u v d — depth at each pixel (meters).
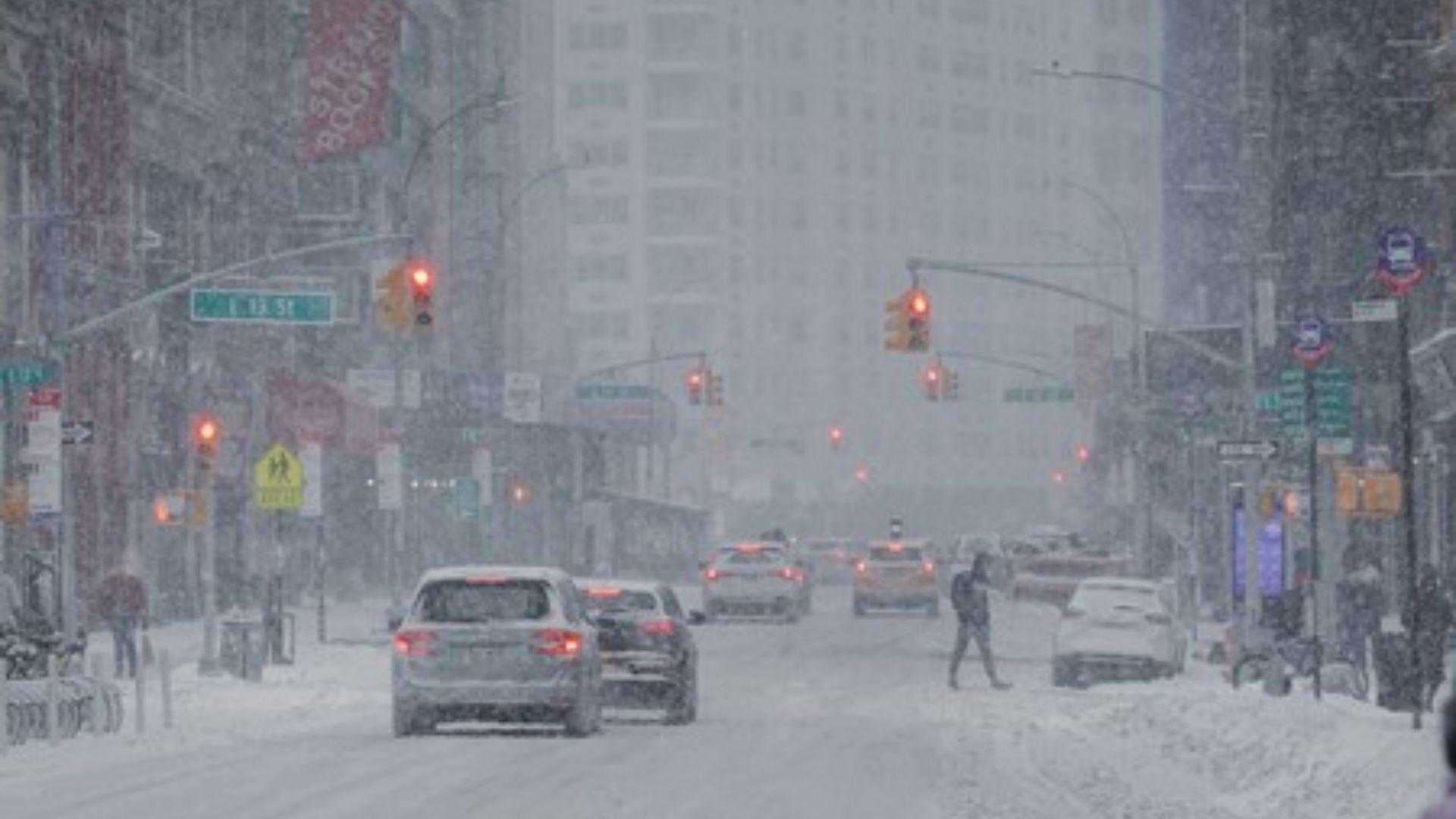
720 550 127.69
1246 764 42.44
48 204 104.00
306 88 150.75
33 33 102.31
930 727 57.06
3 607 63.19
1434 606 54.19
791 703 67.44
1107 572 139.50
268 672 80.88
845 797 39.28
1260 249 87.88
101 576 109.88
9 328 97.94
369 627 118.12
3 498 72.25
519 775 43.41
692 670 59.25
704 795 39.69
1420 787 34.31
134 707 63.78
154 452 118.25
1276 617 71.25
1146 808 37.09
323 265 154.25
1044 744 51.03
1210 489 130.12
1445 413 97.75
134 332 115.75
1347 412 63.78
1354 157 115.50
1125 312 86.12
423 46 184.12
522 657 52.03
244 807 37.31
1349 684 60.47
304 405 135.00
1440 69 101.00
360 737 53.22
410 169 108.50
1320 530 73.25
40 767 45.22
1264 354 113.56
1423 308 101.19
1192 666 85.94
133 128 117.25
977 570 73.25
